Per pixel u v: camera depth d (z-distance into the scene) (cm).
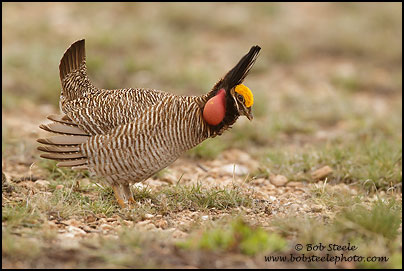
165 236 1120
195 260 1010
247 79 2905
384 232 1126
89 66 2631
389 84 2956
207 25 3588
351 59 3325
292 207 1360
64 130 1289
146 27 3362
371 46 3356
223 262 1008
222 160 1906
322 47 3394
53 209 1254
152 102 1288
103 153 1284
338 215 1209
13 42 3027
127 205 1346
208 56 3167
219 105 1340
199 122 1337
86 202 1348
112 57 2945
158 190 1499
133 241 1065
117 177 1321
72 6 3747
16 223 1144
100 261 999
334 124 2380
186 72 2712
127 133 1268
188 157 1892
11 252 1008
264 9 3869
